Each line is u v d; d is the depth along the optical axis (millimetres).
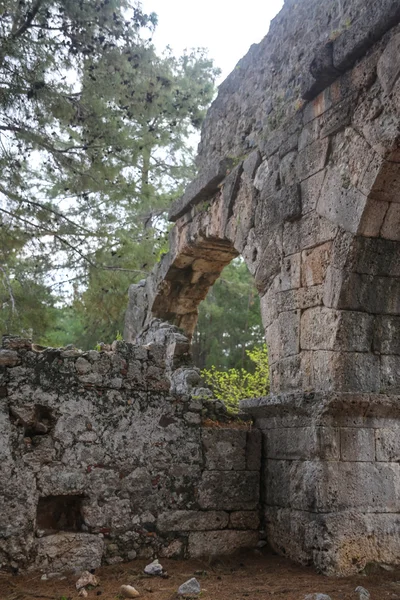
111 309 12062
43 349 5656
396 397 5781
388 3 5355
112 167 10438
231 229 7953
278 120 7254
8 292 11375
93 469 5609
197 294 11031
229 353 21078
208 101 11281
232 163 8133
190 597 4672
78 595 4750
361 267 5848
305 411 5797
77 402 5648
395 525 5648
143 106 10133
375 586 5078
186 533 5918
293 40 7312
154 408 5996
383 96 5516
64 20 9312
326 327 6000
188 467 6051
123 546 5617
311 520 5570
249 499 6270
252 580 5242
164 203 11719
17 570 5141
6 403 5363
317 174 6305
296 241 6539
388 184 5562
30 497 5293
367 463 5707
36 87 9164
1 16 9125
